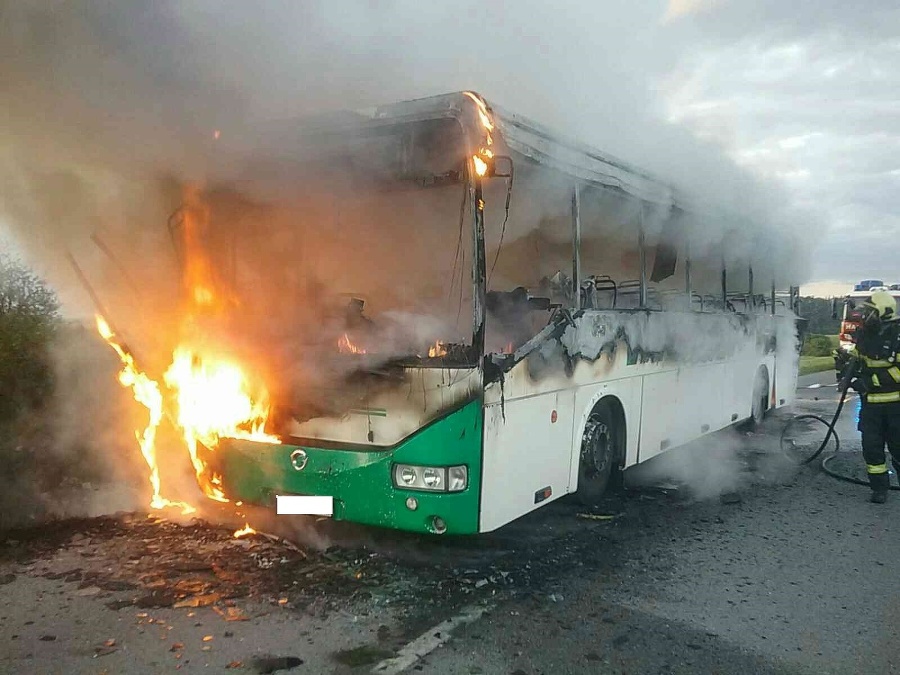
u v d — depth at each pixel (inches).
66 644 132.8
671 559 191.0
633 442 243.9
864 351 257.0
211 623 143.1
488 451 164.4
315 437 176.7
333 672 126.7
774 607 161.9
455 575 173.5
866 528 222.5
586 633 145.9
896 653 141.6
